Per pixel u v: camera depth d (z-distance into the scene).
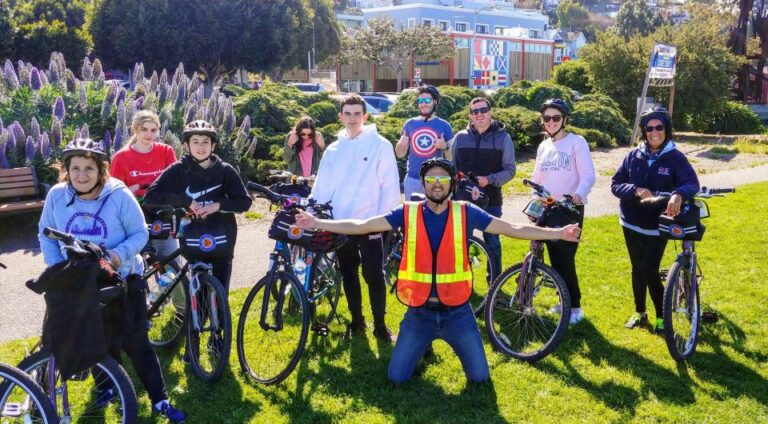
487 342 4.93
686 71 22.02
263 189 4.43
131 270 3.87
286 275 4.34
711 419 3.78
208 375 4.29
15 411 3.16
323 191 4.96
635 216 4.91
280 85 16.52
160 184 4.44
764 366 4.48
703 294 5.83
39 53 28.80
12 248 7.52
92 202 3.61
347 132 5.02
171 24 30.22
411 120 6.55
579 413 3.90
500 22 60.75
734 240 7.67
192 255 4.32
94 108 10.40
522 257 7.11
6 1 29.19
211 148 4.47
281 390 4.20
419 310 4.17
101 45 31.36
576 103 18.97
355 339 4.98
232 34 31.53
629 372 4.39
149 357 3.85
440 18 56.12
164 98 11.42
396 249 6.18
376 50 44.75
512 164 5.79
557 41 69.62
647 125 4.79
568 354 4.68
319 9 41.97
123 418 3.34
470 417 3.86
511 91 18.69
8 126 9.46
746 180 12.36
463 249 4.00
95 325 3.23
